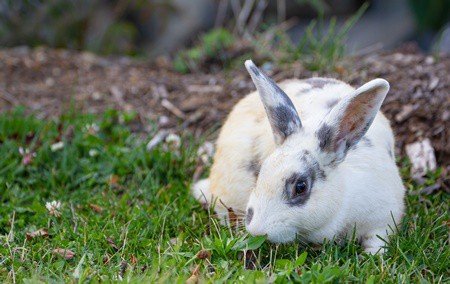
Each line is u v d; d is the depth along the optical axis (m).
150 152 7.87
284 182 5.43
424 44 15.59
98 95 9.66
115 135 8.39
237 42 10.41
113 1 13.87
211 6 15.32
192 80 9.81
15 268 5.71
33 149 8.02
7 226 6.65
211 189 6.65
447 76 8.56
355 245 5.80
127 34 13.51
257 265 5.68
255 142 6.29
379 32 15.99
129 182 7.50
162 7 14.27
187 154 7.82
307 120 5.96
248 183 6.25
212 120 8.78
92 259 5.79
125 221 6.54
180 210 6.70
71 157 7.80
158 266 5.45
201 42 11.27
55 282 5.30
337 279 5.21
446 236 6.19
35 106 9.39
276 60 9.62
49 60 10.89
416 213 6.60
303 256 5.45
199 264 5.54
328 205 5.54
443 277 5.59
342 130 5.59
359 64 9.20
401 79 8.68
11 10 12.96
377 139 6.09
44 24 13.01
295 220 5.46
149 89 9.63
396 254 5.73
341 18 16.44
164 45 14.72
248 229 5.49
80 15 13.15
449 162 7.73
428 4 14.48
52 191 7.38
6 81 10.23
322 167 5.55
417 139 7.95
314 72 9.10
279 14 14.96
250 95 6.88
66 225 6.39
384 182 5.90
